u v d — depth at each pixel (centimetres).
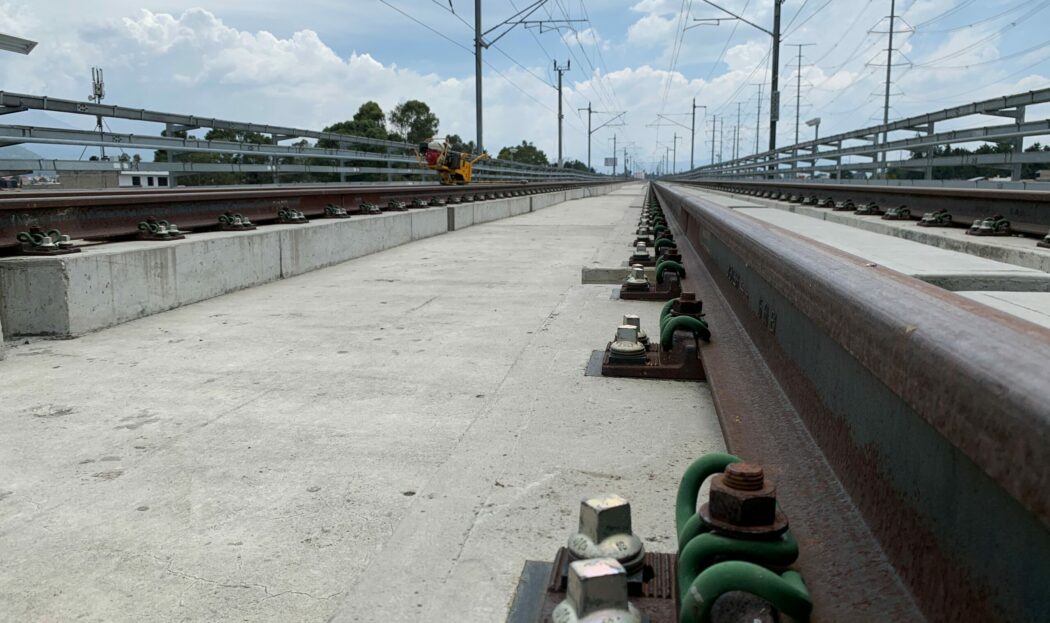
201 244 611
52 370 400
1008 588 93
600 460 272
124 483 256
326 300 620
